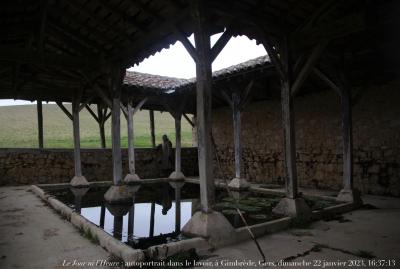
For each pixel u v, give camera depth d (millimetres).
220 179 12414
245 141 12445
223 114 13492
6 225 5398
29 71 8812
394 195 8039
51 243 4410
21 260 3742
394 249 4035
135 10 5520
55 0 5852
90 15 5879
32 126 30578
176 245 3918
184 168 14133
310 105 10148
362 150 8711
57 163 11531
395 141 8047
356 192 6809
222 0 4719
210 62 4543
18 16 6074
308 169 10164
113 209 7090
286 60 5746
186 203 7941
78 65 7164
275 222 5008
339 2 5234
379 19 4793
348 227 5156
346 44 6340
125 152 12898
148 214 6668
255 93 10750
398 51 6594
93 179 12078
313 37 5418
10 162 10758
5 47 6312
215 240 4195
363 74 8031
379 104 8375
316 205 6703
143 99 11820
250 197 8211
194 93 11578
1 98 10078
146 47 6195
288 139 5750
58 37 7121
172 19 5066
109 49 7344
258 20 5246
